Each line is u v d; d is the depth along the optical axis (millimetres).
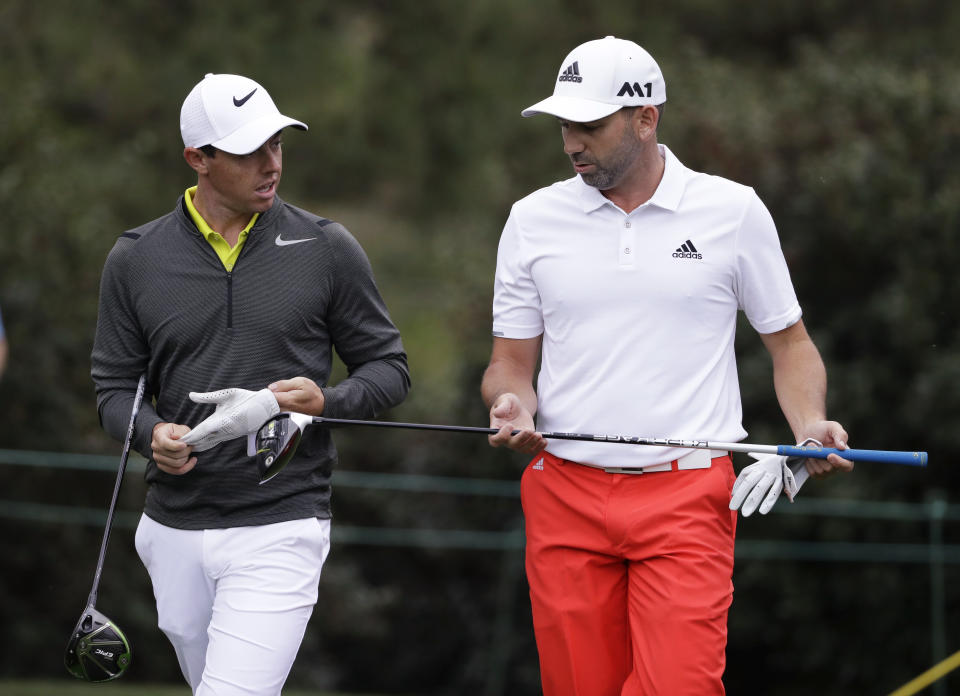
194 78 63375
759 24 72312
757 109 44781
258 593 13727
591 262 14266
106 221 44031
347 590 43875
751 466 13984
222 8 66312
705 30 73625
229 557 13828
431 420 47844
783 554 37906
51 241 41031
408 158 75688
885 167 40438
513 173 54844
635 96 13914
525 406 14773
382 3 76562
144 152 53125
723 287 14258
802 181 41531
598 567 14578
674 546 14008
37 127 43844
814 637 38750
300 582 13930
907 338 38719
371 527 46438
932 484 38125
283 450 13094
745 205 14242
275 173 13844
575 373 14391
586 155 14062
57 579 38750
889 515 35906
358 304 14359
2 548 38062
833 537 37844
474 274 48750
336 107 70625
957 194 39469
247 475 13836
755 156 43406
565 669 14695
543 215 14594
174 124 61656
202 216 14023
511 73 76375
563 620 14578
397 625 45812
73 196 43344
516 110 74375
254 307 13820
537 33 76500
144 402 14172
